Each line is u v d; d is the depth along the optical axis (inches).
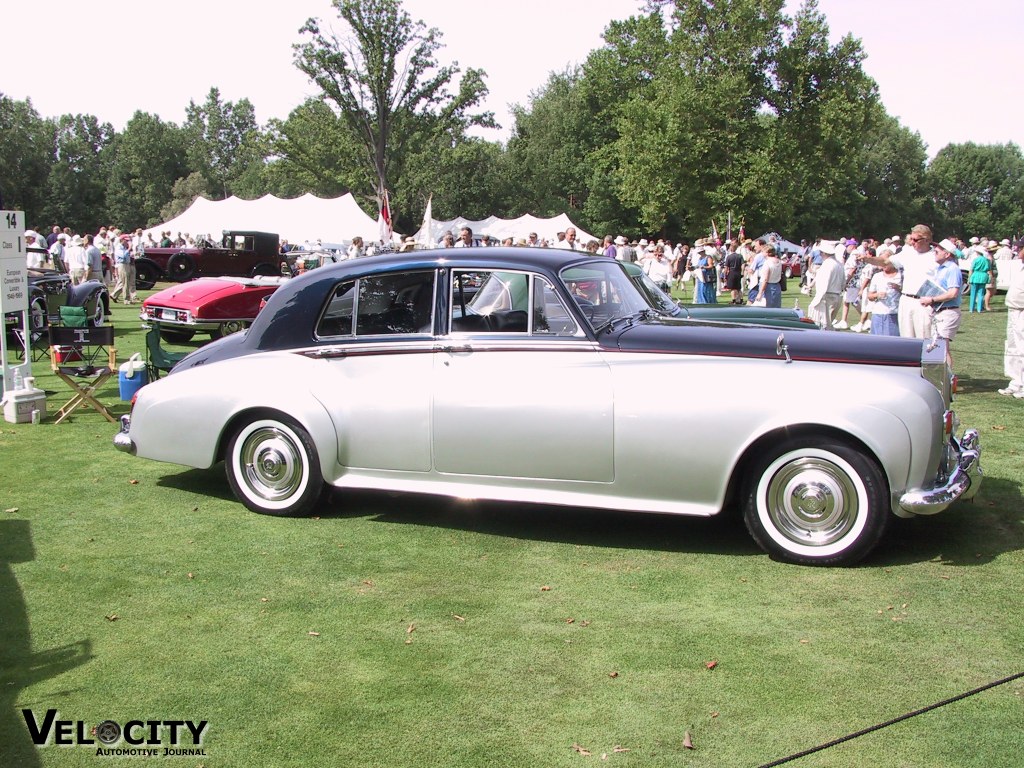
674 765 107.3
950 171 3762.3
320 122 2135.8
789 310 316.8
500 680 129.5
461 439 190.5
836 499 171.0
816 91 1715.1
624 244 844.0
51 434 295.3
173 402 214.5
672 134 1656.0
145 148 3786.9
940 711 118.5
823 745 110.4
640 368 178.1
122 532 198.2
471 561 179.8
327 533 197.8
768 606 154.6
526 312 187.2
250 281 506.6
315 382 203.2
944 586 161.9
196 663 136.0
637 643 140.9
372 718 119.3
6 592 163.9
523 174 2792.8
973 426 300.0
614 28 2097.7
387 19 1966.0
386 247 847.1
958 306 319.0
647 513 211.6
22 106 3634.4
